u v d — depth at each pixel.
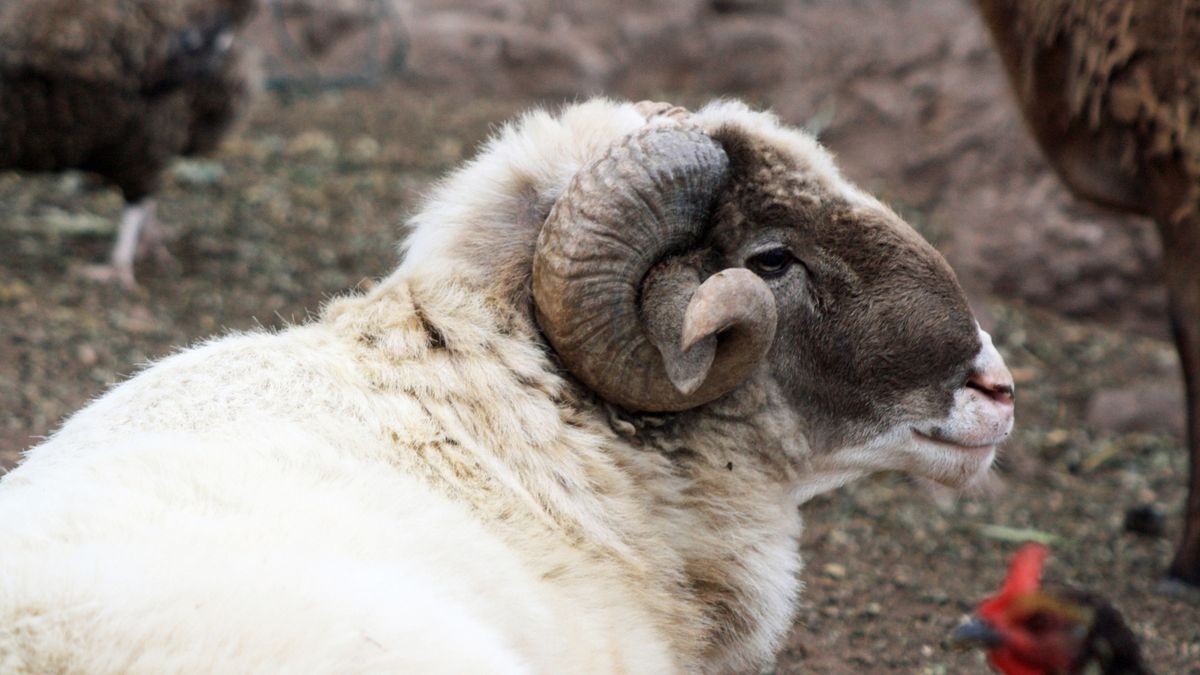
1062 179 10.45
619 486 5.75
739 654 6.30
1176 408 13.73
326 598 4.36
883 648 8.31
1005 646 5.99
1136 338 17.09
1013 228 18.12
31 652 3.97
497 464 5.53
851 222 6.00
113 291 13.98
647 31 26.50
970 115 19.67
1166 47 9.21
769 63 25.42
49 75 13.70
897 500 11.34
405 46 26.05
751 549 6.11
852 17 24.12
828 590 9.21
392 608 4.43
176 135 14.87
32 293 13.46
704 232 5.81
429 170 20.11
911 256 6.06
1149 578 9.88
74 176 18.12
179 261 15.37
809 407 6.15
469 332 5.70
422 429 5.48
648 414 5.92
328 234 16.89
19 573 4.18
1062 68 10.02
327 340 5.79
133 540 4.50
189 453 5.02
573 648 5.18
